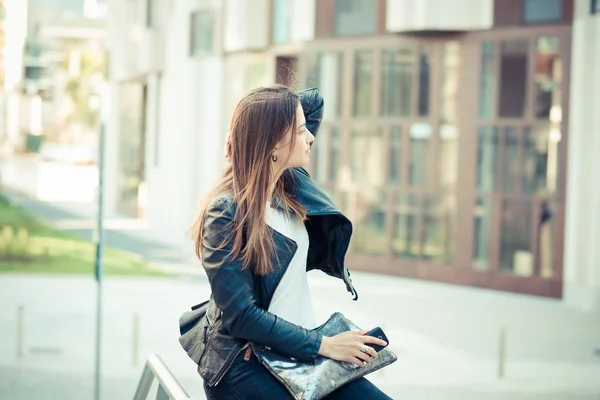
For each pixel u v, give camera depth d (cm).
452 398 1056
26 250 2505
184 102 2653
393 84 2223
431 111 2173
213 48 2581
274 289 290
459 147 2134
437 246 2177
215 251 280
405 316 1689
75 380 1059
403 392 1084
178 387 280
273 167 292
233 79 2522
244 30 2442
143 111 3016
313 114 341
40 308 1645
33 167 4184
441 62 2152
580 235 1936
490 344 1447
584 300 1905
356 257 2288
